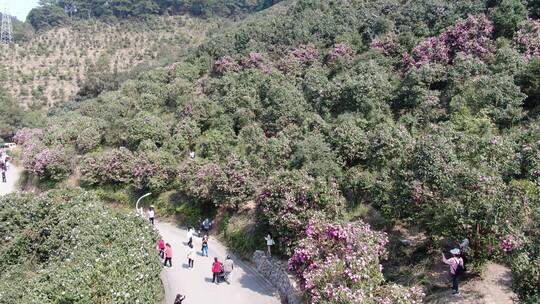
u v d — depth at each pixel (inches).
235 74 1508.4
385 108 1046.4
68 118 1820.9
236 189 979.9
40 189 1407.5
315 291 522.9
